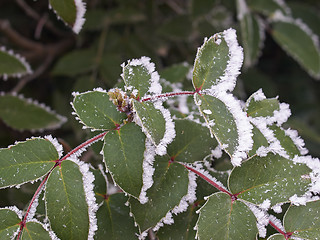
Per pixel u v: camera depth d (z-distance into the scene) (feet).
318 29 1.97
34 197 0.96
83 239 0.92
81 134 1.57
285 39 1.63
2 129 1.79
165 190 1.01
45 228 0.94
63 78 1.94
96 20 1.68
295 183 0.97
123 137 0.95
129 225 1.04
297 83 2.32
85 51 1.63
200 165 1.05
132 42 1.74
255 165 0.98
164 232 1.03
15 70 1.47
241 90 1.74
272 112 1.06
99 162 1.13
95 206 0.97
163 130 0.95
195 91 1.00
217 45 1.01
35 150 0.96
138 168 0.94
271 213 1.05
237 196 0.97
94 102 0.98
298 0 2.22
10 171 0.94
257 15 1.61
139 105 0.95
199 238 0.94
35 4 2.01
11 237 0.94
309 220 0.98
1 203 1.34
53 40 2.13
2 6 2.04
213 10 1.71
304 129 1.73
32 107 1.52
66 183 0.94
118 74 1.59
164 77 1.33
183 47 1.87
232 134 0.95
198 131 1.06
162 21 1.91
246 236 0.95
